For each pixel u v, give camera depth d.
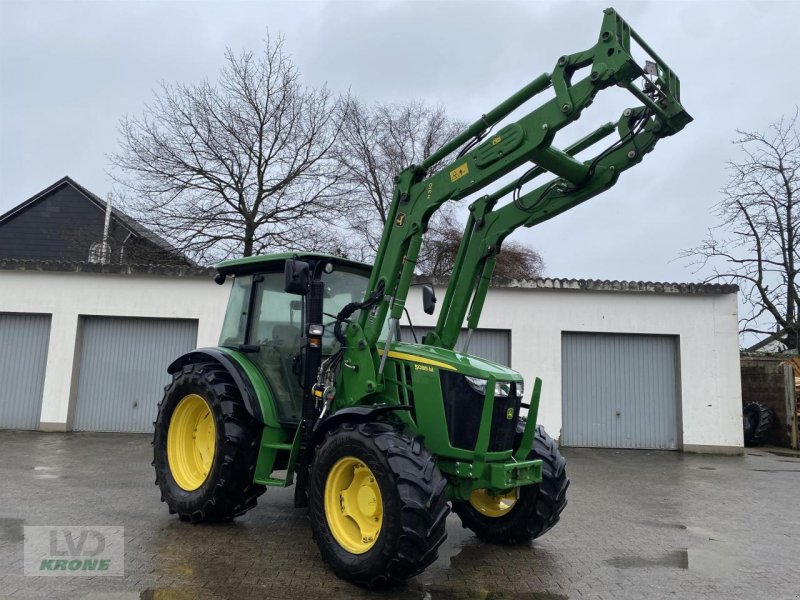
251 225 19.95
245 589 3.76
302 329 5.02
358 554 3.89
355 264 5.32
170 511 5.28
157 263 19.86
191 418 5.55
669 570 4.46
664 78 3.99
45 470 7.70
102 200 24.03
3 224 23.92
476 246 5.07
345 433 4.10
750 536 5.55
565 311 12.56
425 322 12.09
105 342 12.48
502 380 4.38
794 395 14.33
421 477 3.75
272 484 4.73
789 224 18.59
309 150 20.91
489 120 4.27
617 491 7.85
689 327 12.51
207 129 19.77
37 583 3.70
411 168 4.60
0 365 12.34
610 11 3.73
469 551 4.84
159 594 3.60
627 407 12.61
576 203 4.54
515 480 4.23
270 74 20.34
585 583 4.13
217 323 12.30
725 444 12.21
